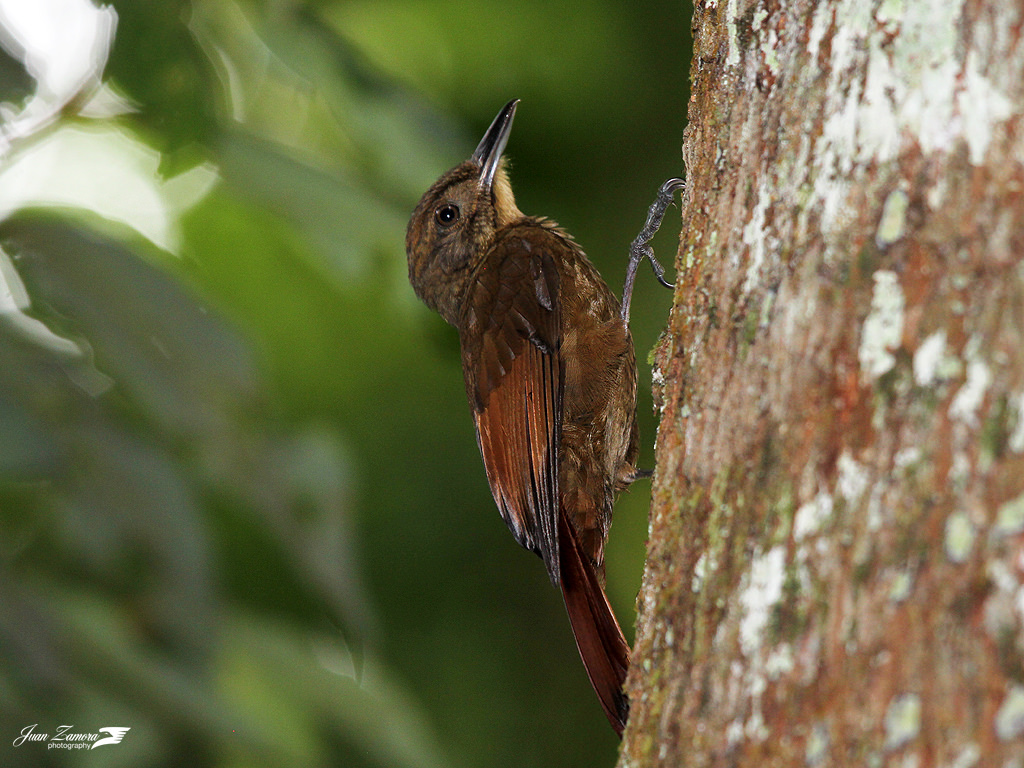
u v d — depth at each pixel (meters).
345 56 8.05
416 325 9.23
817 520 3.82
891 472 3.67
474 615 12.82
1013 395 3.51
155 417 6.73
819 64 4.25
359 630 6.76
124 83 6.93
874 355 3.81
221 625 6.85
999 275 3.63
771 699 3.81
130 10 6.79
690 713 4.11
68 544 6.50
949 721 3.39
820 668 3.69
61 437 6.19
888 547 3.62
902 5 3.99
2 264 6.28
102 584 6.62
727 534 4.16
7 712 5.98
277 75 8.62
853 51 4.12
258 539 10.66
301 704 7.08
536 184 12.83
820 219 4.09
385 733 7.07
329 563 6.68
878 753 3.49
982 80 3.80
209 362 6.45
